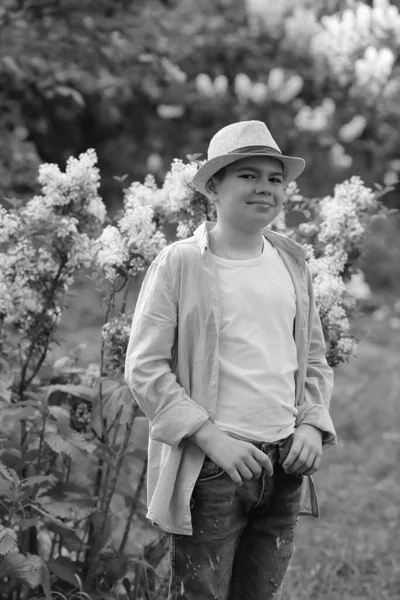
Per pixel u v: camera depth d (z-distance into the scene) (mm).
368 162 13766
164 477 3016
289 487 3158
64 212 3992
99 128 12648
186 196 3969
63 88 8688
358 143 13625
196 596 3068
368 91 13422
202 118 13000
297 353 3203
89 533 4117
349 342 3910
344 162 13062
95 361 4398
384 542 5520
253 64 13156
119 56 9469
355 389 9141
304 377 3211
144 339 3029
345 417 8141
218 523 3025
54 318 4137
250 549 3227
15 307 3955
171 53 11117
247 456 2889
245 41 12930
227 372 3002
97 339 10062
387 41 13555
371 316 12211
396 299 13516
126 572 4012
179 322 3039
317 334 3389
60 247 3908
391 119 13734
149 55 9852
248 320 3033
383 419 8148
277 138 13031
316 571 5082
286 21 13328
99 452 3891
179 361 3045
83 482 4340
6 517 3762
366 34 13461
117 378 3906
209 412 2986
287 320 3129
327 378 3334
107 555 4051
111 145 12781
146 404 2979
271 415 3021
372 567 5215
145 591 4047
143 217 3773
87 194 3982
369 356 10562
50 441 3766
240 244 3139
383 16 13547
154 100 12242
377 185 4324
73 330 10523
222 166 3045
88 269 4359
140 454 4031
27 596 3900
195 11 12883
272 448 3037
